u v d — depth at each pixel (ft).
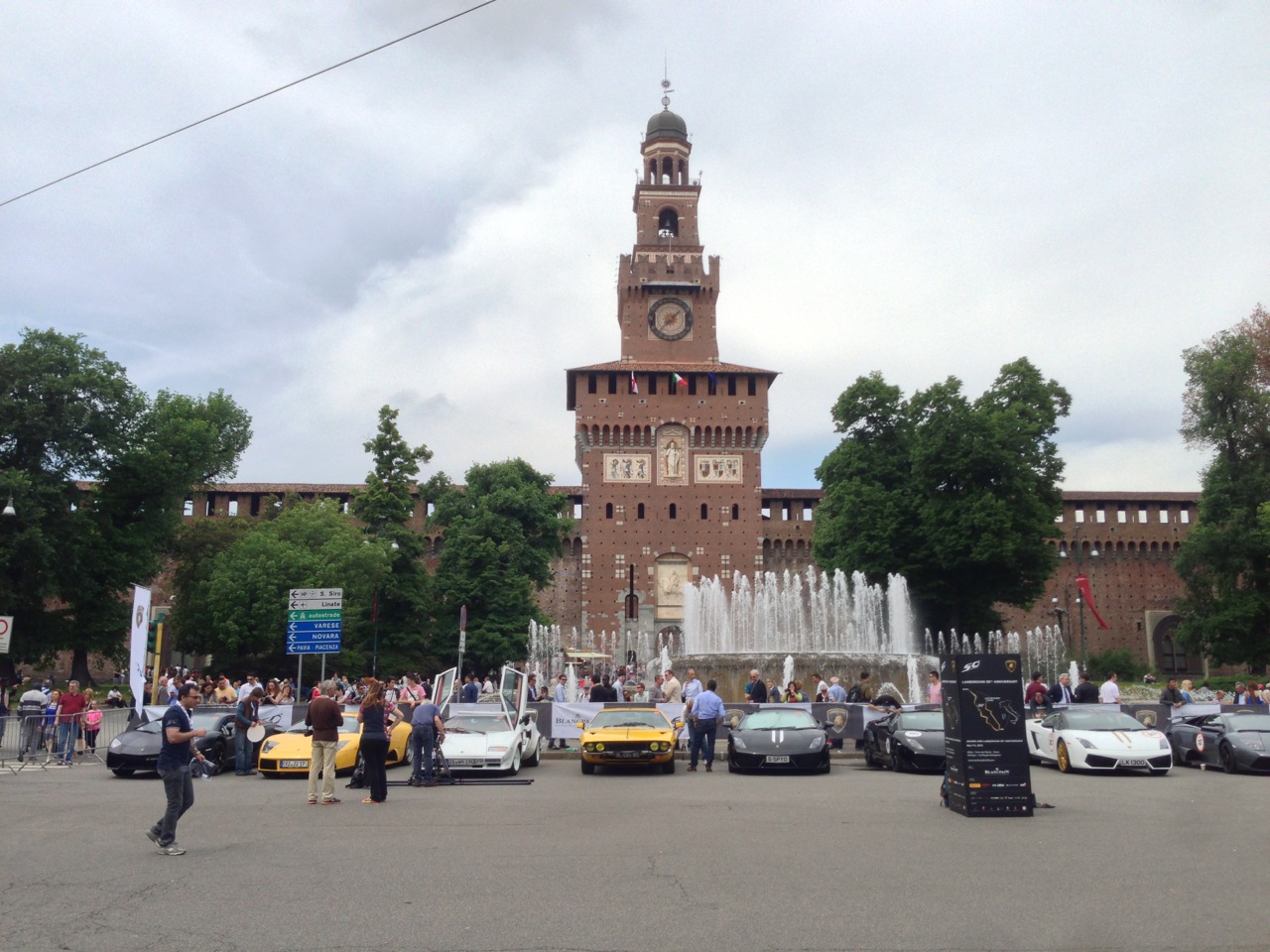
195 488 259.19
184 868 44.14
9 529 172.04
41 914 35.94
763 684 118.73
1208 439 228.63
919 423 222.69
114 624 198.90
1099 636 310.24
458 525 255.29
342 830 55.11
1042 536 213.46
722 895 38.60
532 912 36.14
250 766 92.94
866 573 223.51
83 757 107.24
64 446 183.11
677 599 299.38
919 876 42.09
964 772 60.44
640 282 318.24
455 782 82.17
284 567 208.03
